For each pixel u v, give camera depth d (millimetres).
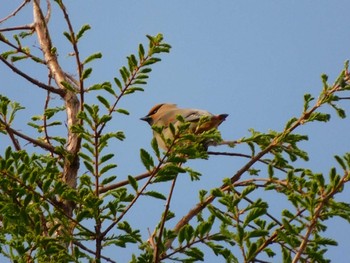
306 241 9211
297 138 11609
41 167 11539
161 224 10109
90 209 10117
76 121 13680
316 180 9430
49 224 11547
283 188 10961
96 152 10711
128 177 10133
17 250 10250
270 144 11727
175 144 10094
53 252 10312
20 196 10391
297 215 9680
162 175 10117
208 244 9977
